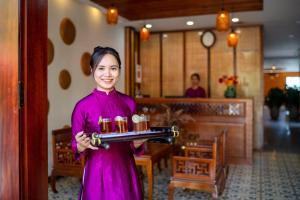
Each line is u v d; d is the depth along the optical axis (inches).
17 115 47.9
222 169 144.0
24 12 48.1
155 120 170.7
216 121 213.5
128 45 272.2
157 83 295.0
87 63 209.0
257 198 140.3
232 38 216.4
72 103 193.0
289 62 535.5
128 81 273.1
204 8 217.3
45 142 53.4
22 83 48.4
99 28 227.0
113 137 48.9
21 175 48.6
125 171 56.4
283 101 555.2
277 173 184.7
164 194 146.6
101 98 56.6
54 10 173.2
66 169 145.3
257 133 263.4
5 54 48.3
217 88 275.7
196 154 138.9
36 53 50.8
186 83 285.7
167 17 241.4
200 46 280.5
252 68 264.5
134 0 200.1
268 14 225.6
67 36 185.2
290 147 276.1
